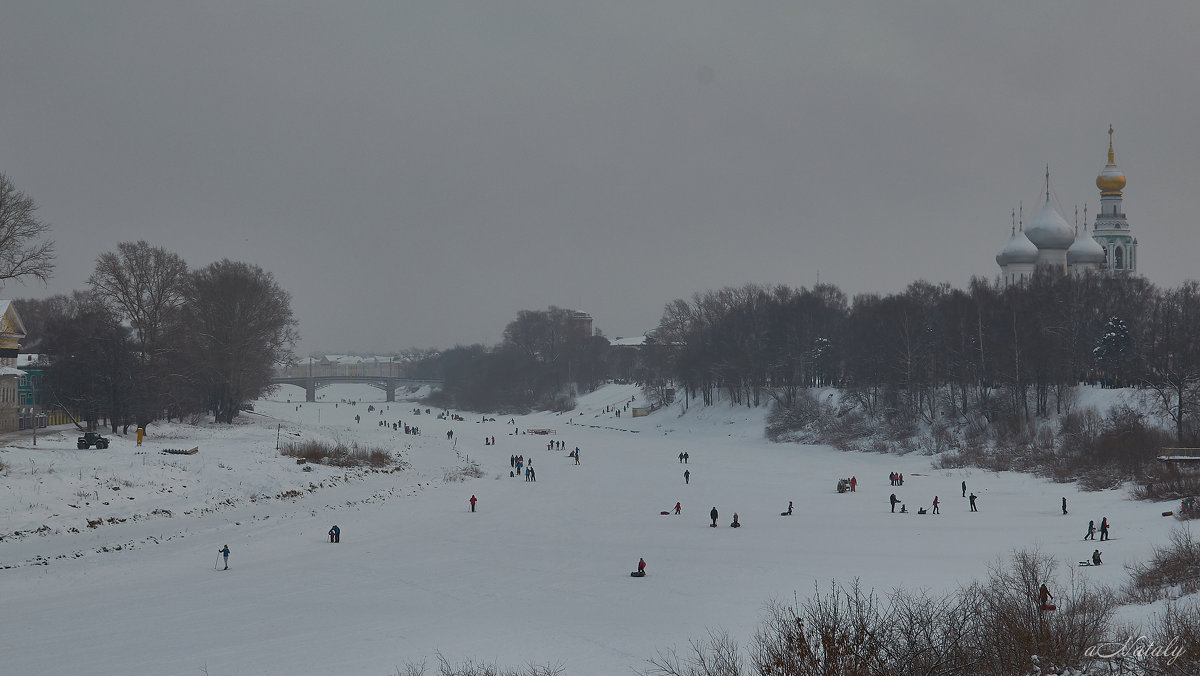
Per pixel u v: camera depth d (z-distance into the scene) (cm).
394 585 5347
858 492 9769
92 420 11769
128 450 9350
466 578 5544
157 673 3653
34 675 3634
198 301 14412
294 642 4106
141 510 7200
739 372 18675
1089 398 12512
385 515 8006
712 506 8862
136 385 11869
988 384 13900
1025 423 12381
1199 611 2903
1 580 5297
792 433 16075
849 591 4803
